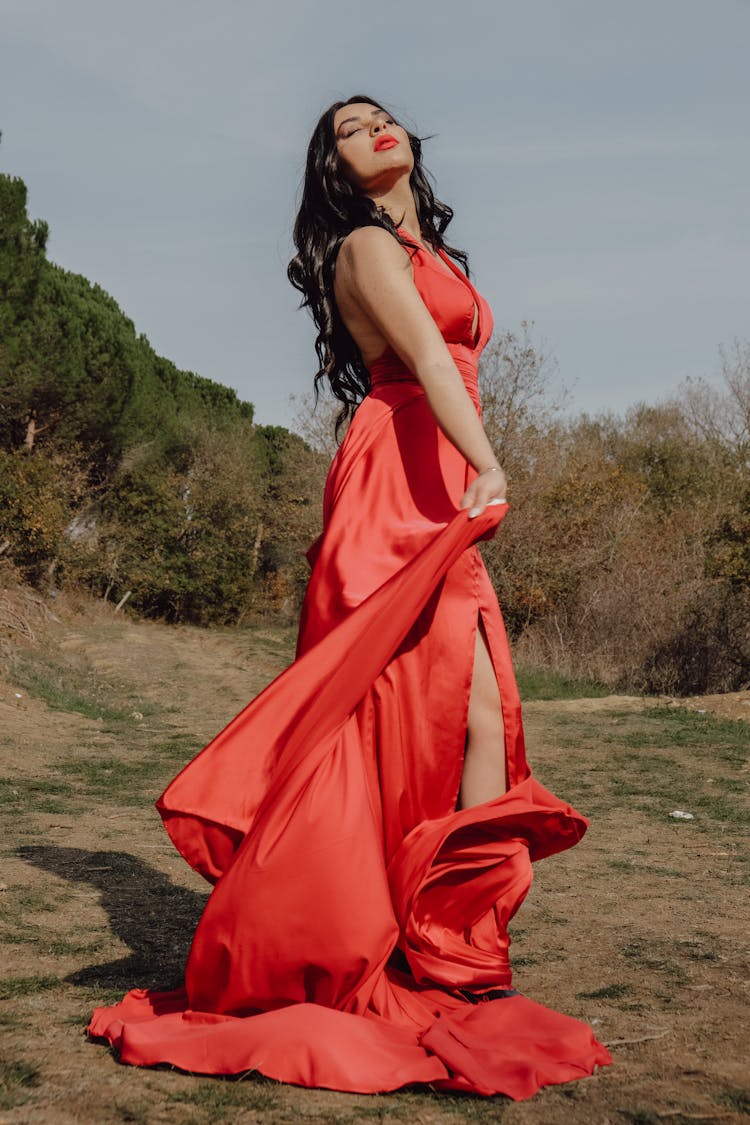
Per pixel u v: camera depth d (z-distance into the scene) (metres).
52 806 6.46
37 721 11.07
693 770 9.06
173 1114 1.93
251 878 2.29
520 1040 2.28
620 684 20.16
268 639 32.38
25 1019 2.51
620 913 4.07
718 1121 1.93
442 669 2.52
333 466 2.85
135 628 31.59
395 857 2.47
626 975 3.10
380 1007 2.36
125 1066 2.19
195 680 18.34
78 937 3.40
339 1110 1.98
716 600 19.95
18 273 28.64
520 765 2.62
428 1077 2.09
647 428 38.75
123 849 5.14
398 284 2.64
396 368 2.79
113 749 9.66
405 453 2.73
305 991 2.31
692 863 5.30
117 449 34.62
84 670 18.44
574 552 23.56
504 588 23.28
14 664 15.70
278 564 42.38
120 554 35.25
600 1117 1.95
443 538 2.42
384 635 2.42
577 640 22.09
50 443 31.22
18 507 26.55
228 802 2.45
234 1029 2.19
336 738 2.40
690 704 13.88
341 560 2.63
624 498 26.66
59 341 30.33
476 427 2.53
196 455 39.03
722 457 35.47
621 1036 2.49
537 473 23.75
